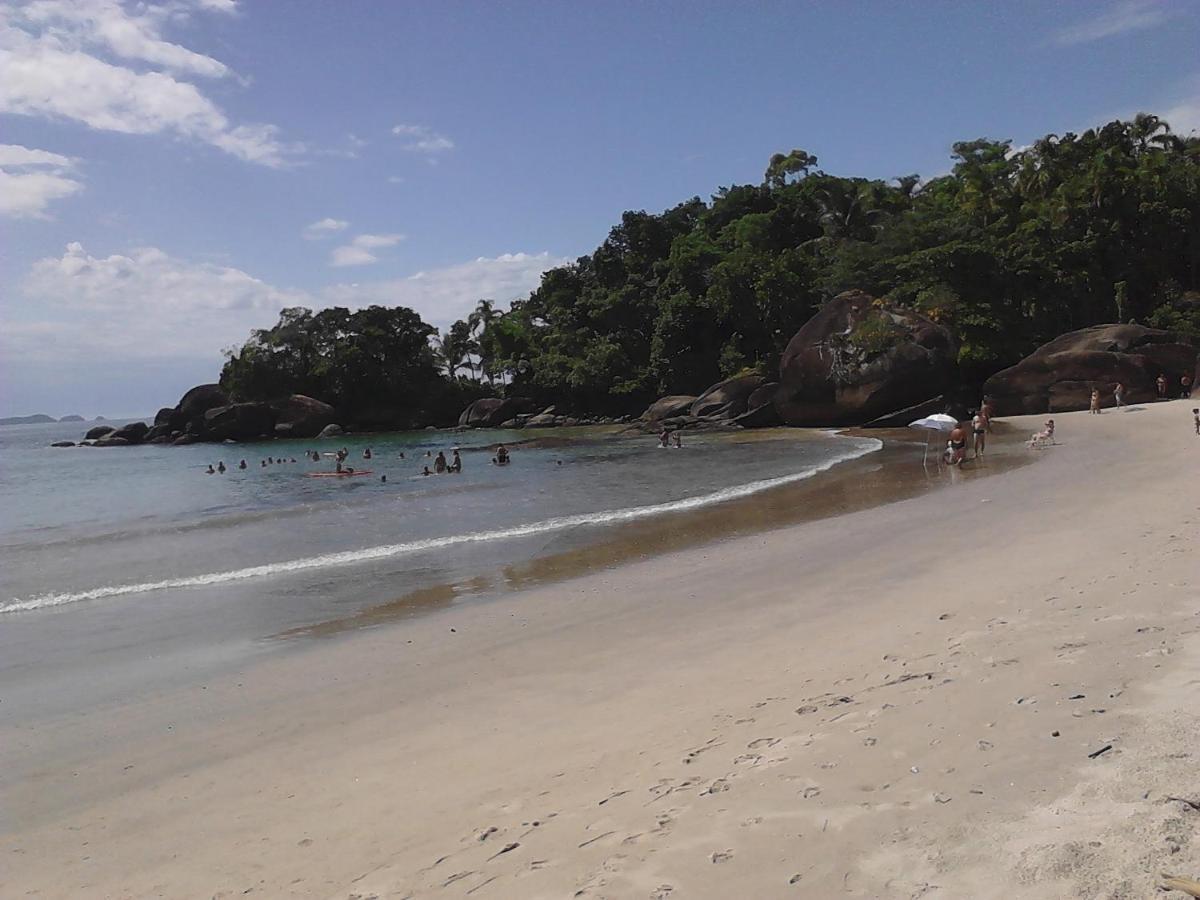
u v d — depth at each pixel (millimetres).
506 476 32125
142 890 4688
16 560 16453
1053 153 67562
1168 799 3957
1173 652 6137
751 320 71062
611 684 7676
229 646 10266
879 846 4039
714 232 89438
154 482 37312
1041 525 13031
